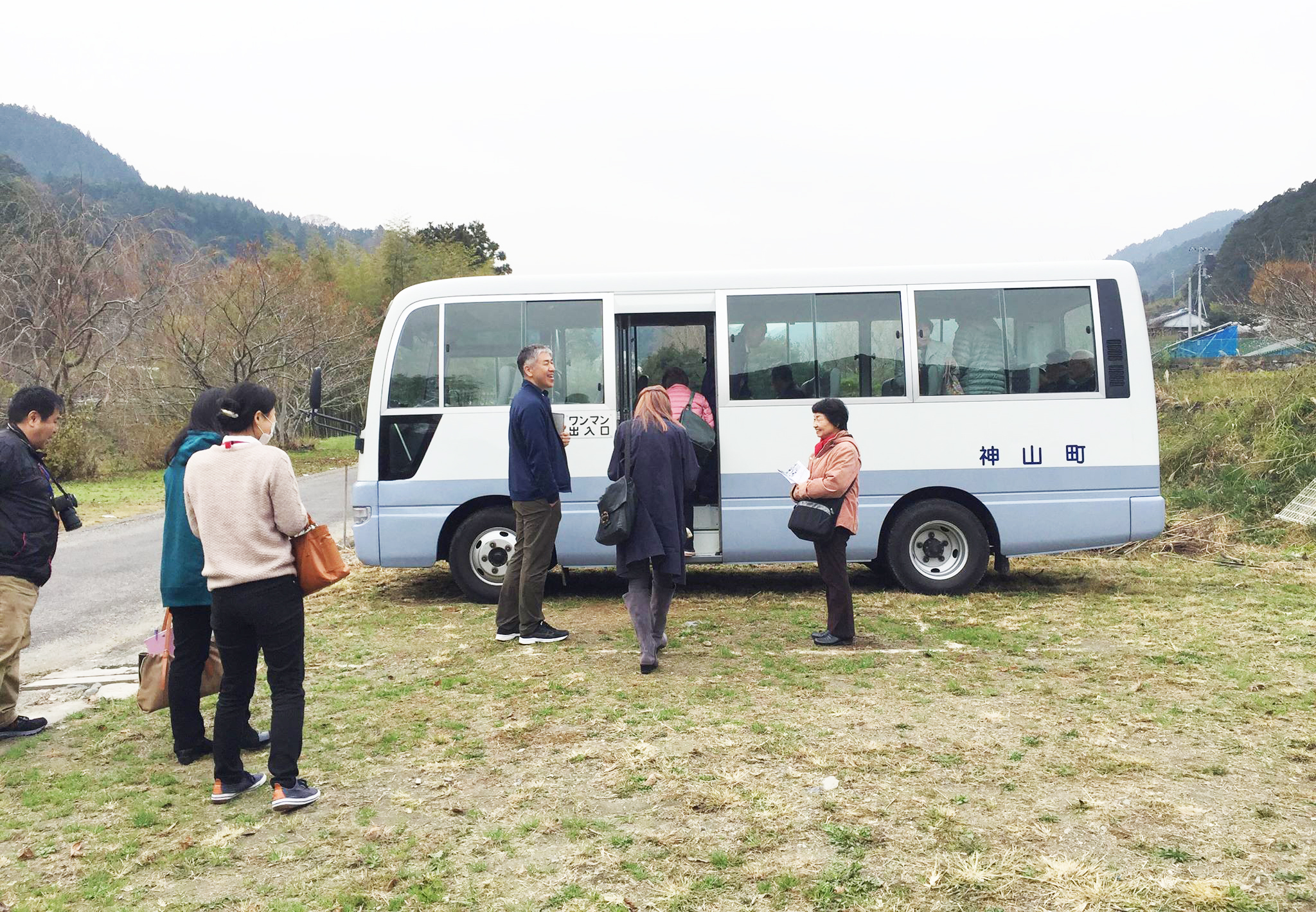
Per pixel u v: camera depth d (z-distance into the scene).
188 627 4.88
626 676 6.20
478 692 5.95
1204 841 3.68
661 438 6.40
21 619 5.39
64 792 4.57
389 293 43.47
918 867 3.51
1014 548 8.78
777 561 8.79
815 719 5.23
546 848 3.78
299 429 36.38
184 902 3.46
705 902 3.32
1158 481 8.77
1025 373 8.80
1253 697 5.54
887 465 8.77
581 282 8.88
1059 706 5.40
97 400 27.19
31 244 26.50
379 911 3.36
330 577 4.30
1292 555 10.27
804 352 8.81
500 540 8.80
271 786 4.30
